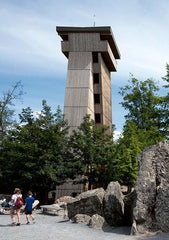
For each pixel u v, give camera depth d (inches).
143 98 1569.9
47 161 1005.8
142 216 438.9
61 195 1364.4
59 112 1147.3
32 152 994.1
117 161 1088.2
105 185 1135.6
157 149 513.0
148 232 427.2
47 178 1030.4
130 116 1592.0
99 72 1638.8
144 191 462.3
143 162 505.0
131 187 1120.2
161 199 444.1
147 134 1194.0
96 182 1127.0
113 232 458.9
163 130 1153.4
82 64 1603.1
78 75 1584.6
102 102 1633.9
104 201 546.3
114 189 532.7
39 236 408.8
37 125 1067.9
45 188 1101.7
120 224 503.5
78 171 1138.7
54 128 1075.9
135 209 446.6
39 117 1125.1
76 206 596.4
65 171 1074.7
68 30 1632.6
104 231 470.3
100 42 1615.4
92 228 496.1
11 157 1005.8
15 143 991.0
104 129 1176.2
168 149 507.8
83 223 550.3
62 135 1151.0
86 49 1624.0
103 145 1142.3
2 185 1230.3
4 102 1371.8
